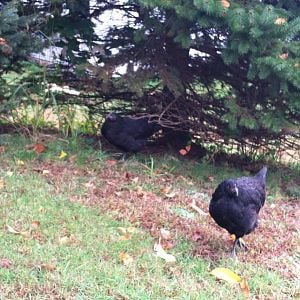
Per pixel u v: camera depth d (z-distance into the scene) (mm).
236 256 1811
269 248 1904
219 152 2941
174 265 1685
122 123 2627
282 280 1677
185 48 2562
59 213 1926
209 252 1814
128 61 2613
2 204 1950
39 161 2455
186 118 2791
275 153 2959
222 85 2764
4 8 2381
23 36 2477
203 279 1625
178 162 2768
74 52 2748
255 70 2336
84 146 2746
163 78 2549
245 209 1720
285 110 2533
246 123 2445
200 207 2221
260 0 2537
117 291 1479
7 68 2748
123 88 2750
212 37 2568
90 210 1993
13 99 2652
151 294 1492
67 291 1461
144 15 2543
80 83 2863
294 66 2250
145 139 2709
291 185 2684
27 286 1459
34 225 1807
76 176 2342
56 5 2662
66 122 2891
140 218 2000
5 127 2832
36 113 2785
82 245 1721
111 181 2352
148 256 1702
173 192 2350
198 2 2203
